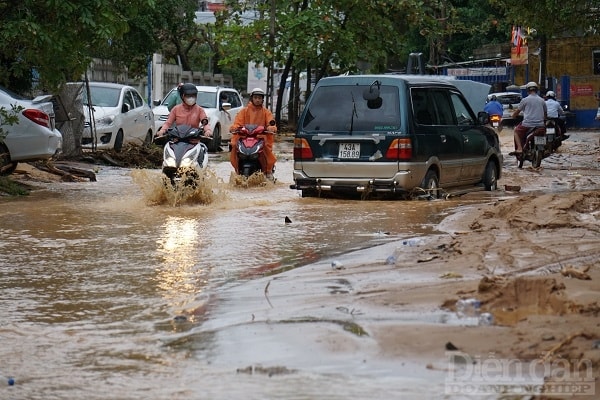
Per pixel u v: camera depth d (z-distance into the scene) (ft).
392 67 302.25
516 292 44.01
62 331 43.52
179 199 90.07
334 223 76.64
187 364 37.50
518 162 154.30
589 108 313.32
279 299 47.75
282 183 114.52
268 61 225.56
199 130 94.17
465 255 56.70
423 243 63.10
